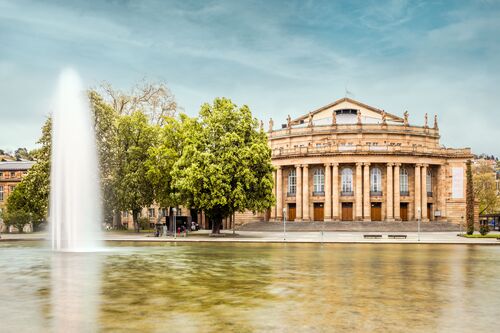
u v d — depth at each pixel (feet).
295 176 360.89
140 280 90.99
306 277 95.09
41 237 244.83
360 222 320.91
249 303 69.15
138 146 261.03
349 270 106.63
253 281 89.66
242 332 53.36
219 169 230.27
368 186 337.31
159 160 255.50
